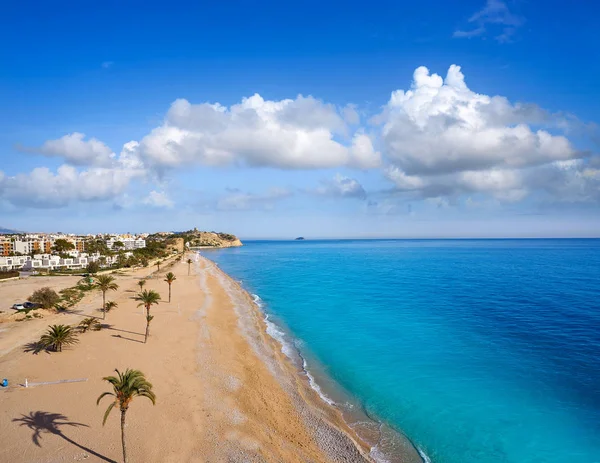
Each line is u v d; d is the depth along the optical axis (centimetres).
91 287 9631
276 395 3741
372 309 7900
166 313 6925
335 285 11450
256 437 2934
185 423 3055
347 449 2897
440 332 6103
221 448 2759
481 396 3816
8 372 3900
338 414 3453
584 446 2980
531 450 2933
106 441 2764
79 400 3341
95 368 4056
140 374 2581
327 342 5606
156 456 2622
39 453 2594
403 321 6844
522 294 9456
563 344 5444
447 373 4406
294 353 5106
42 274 12738
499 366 4612
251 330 6125
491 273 14188
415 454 2875
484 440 3064
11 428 2877
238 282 12488
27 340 4972
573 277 12662
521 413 3484
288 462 2659
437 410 3541
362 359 4881
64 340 4675
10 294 8606
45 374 3866
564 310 7594
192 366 4281
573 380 4184
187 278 12675
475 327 6394
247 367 4416
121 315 6619
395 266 17725
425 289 10438
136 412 3175
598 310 7562
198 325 6109
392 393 3894
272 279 13238
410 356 4991
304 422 3266
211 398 3528
